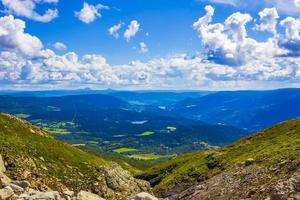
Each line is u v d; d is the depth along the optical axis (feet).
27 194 168.55
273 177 298.56
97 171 424.46
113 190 417.90
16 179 257.75
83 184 363.56
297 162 291.17
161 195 517.96
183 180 540.11
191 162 632.79
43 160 355.97
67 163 399.85
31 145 383.04
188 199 417.69
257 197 280.10
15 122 453.99
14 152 319.47
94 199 277.23
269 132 597.93
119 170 509.35
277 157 343.46
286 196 233.14
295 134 513.45
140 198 206.39
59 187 284.20
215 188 382.63
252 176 335.47
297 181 241.96
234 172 383.65
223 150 611.88
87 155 481.87
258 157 383.65
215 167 540.52
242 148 569.23
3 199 153.89
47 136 483.51
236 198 317.01
